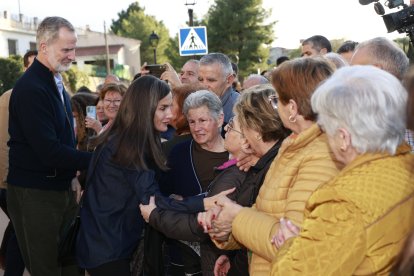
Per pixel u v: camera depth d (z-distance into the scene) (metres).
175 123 3.68
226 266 2.93
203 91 3.33
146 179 2.90
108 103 4.79
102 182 2.98
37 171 3.74
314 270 1.61
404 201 1.59
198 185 3.30
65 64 3.75
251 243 2.10
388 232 1.58
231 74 4.93
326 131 1.78
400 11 3.71
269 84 2.62
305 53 5.89
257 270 2.19
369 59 2.97
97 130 4.82
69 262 3.22
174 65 42.59
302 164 2.01
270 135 2.51
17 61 30.47
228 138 2.75
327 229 1.62
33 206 3.75
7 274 4.38
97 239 2.95
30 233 3.77
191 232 2.74
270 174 2.21
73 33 3.75
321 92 1.77
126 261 3.00
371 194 1.59
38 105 3.60
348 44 5.39
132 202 2.98
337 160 1.90
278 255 1.79
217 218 2.38
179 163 3.37
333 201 1.64
